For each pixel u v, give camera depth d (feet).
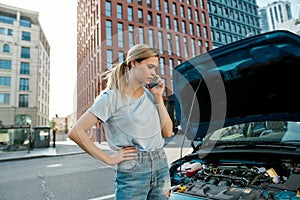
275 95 7.23
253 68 6.88
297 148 6.11
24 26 91.04
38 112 91.66
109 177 13.80
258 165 6.25
